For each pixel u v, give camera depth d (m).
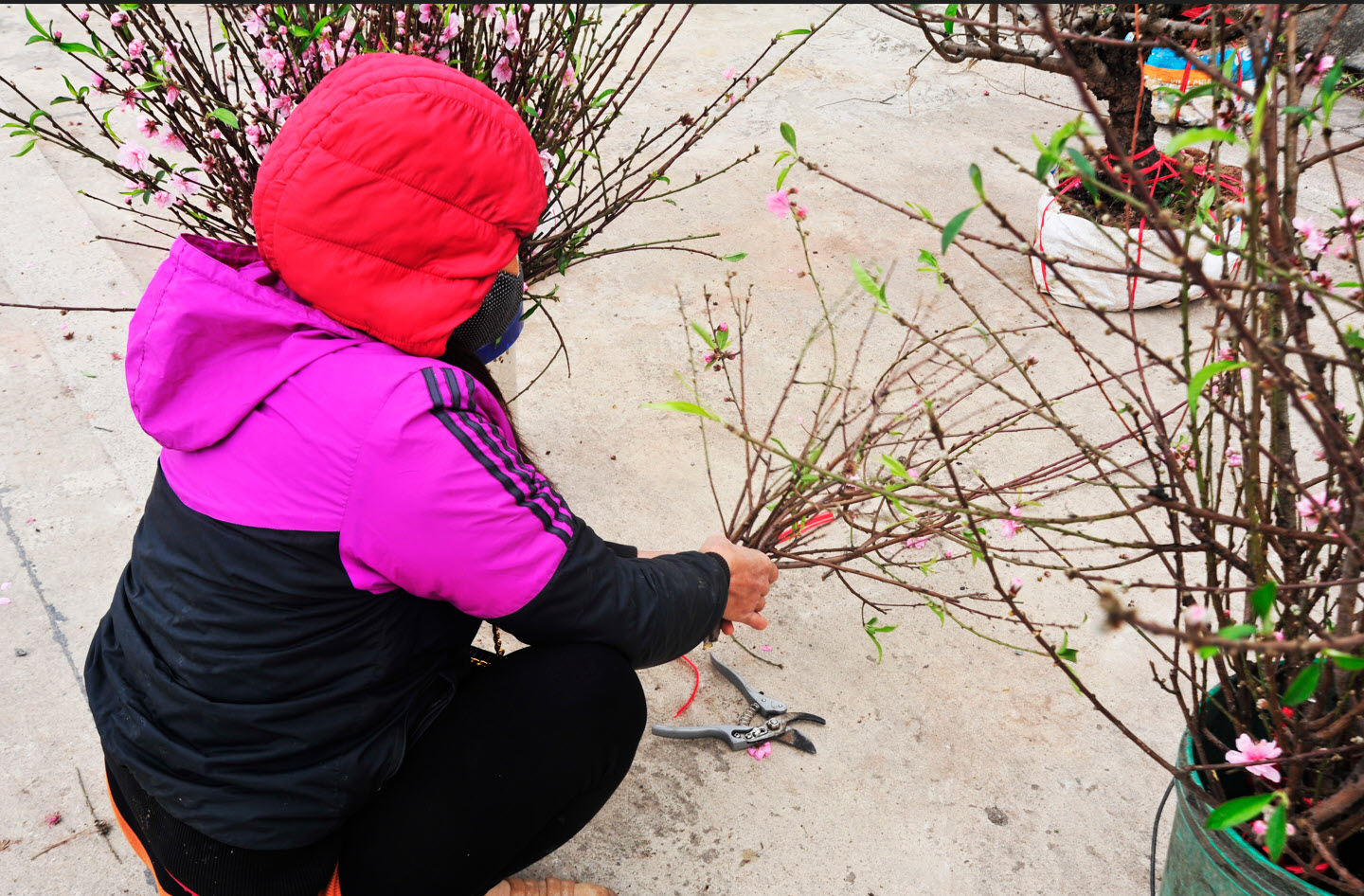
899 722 1.93
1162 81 3.32
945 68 4.55
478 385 1.18
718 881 1.69
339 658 1.18
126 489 2.42
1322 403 1.02
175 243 1.13
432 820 1.28
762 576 1.52
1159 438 1.17
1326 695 1.19
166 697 1.17
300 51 1.79
